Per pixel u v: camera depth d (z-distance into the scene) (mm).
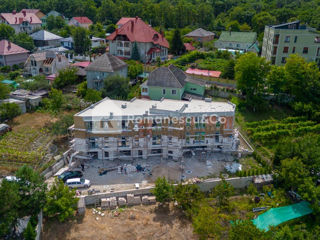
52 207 40875
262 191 49656
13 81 87312
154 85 72750
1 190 36188
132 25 112000
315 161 49125
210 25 163625
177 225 42562
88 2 188750
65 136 62156
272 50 89625
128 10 174375
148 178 50000
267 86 75188
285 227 39688
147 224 42531
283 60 90125
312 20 140125
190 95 74750
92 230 41094
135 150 54344
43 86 81438
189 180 49375
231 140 55719
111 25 155000
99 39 133000
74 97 78562
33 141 60031
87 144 52688
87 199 45125
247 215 44062
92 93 73188
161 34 128250
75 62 108750
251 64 69938
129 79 83750
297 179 46062
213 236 40375
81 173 50000
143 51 109188
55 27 154625
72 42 126625
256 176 50562
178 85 71500
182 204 44062
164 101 60969
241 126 66562
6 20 143750
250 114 71312
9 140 60094
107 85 76312
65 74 84375
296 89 72250
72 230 40938
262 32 143875
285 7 176625
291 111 72438
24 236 36250
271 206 46062
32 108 74688
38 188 42000
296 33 87125
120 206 45562
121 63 85500
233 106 57156
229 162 54875
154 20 167125
